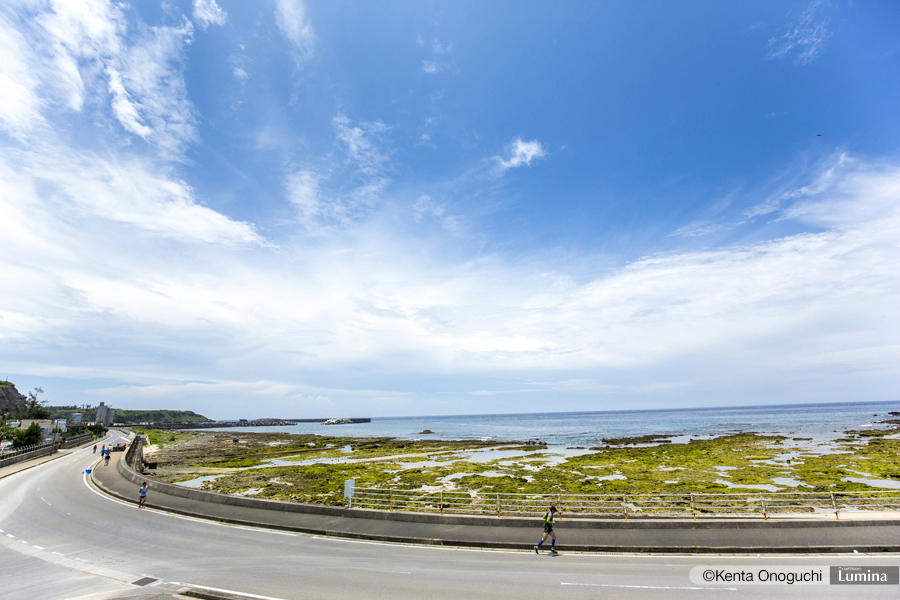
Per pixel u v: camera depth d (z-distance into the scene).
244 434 173.25
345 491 23.47
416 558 16.34
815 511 27.12
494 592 12.88
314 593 12.83
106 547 17.77
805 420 150.00
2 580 13.88
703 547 16.56
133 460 52.91
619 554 16.56
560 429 153.00
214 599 12.43
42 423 94.25
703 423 159.62
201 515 23.27
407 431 174.00
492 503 29.73
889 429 97.00
